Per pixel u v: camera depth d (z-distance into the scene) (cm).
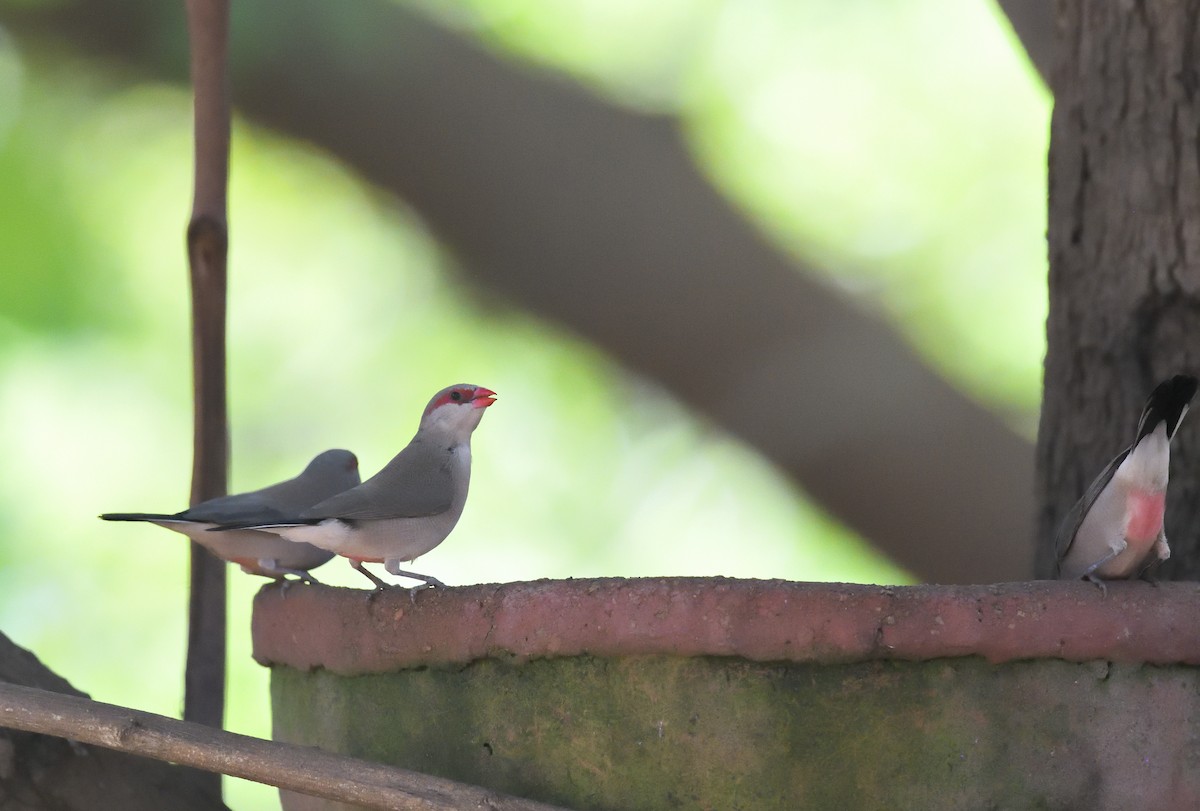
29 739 598
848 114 1362
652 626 488
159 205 1325
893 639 482
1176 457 679
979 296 1334
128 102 1249
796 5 1353
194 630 699
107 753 620
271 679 617
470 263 1269
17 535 1279
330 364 1374
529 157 1231
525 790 507
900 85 1358
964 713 486
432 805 493
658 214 1245
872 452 1215
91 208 1294
